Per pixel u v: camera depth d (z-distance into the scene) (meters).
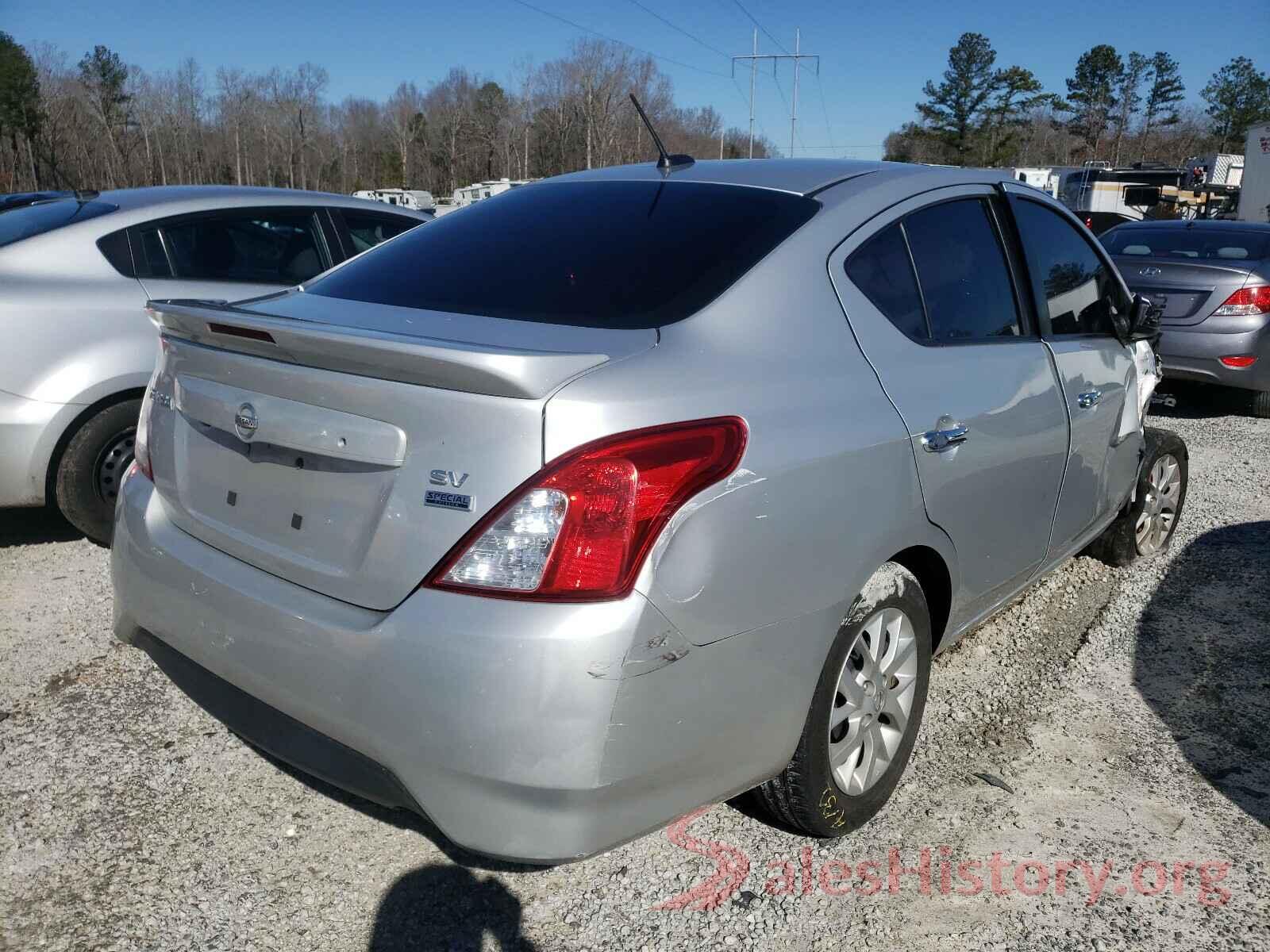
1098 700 3.40
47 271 4.24
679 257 2.45
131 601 2.45
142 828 2.61
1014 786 2.88
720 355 2.15
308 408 2.07
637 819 1.98
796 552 2.12
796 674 2.20
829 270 2.49
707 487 1.96
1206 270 7.68
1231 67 94.88
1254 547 4.86
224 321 2.14
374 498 1.97
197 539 2.35
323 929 2.29
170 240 4.65
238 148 91.38
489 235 2.79
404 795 1.96
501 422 1.85
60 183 81.12
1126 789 2.88
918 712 2.74
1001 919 2.36
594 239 2.62
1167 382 9.11
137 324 4.34
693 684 1.97
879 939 2.29
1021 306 3.18
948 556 2.69
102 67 83.44
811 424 2.19
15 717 3.11
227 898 2.38
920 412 2.50
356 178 103.00
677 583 1.91
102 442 4.28
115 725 3.08
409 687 1.87
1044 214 3.45
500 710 1.81
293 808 2.72
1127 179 37.38
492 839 1.90
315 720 2.02
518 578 1.83
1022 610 4.11
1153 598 4.24
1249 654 3.75
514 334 2.19
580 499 1.84
